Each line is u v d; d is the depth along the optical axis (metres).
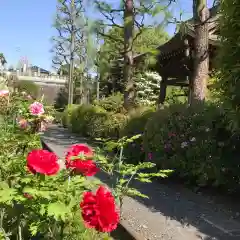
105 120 12.77
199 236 4.16
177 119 6.77
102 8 13.16
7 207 2.44
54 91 51.25
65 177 2.50
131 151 8.53
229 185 5.85
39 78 50.75
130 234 4.06
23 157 2.63
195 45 10.03
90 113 15.99
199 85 9.85
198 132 6.21
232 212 5.04
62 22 31.59
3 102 6.19
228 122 5.33
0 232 2.36
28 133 4.51
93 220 2.07
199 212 5.04
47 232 2.45
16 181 2.48
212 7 9.78
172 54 13.99
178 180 6.99
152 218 4.75
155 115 7.48
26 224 2.56
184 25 10.05
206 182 6.21
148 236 4.12
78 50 33.53
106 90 32.97
